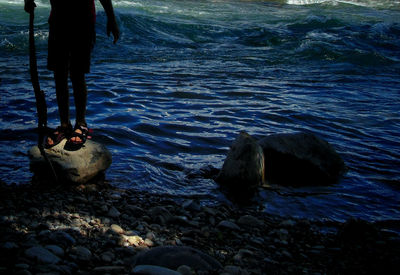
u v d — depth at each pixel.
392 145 6.48
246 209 4.39
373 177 5.34
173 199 4.43
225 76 10.55
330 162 5.36
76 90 4.35
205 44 15.05
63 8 4.11
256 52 14.13
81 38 4.19
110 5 4.25
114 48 13.18
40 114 4.09
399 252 3.61
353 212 4.48
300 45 14.93
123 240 3.36
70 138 4.36
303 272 3.23
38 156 4.50
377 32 17.94
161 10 20.20
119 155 5.35
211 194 4.64
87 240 3.29
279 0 28.41
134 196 4.38
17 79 8.84
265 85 9.88
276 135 5.46
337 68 12.47
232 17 20.31
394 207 4.63
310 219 4.27
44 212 3.70
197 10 21.52
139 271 2.75
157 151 5.61
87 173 4.48
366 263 3.42
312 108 8.12
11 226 3.34
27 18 16.36
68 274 2.73
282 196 4.74
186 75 10.35
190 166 5.26
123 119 6.63
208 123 6.83
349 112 8.07
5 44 12.36
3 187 4.18
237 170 4.85
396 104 8.88
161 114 7.09
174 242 3.47
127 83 9.10
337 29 18.20
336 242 3.81
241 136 5.07
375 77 11.66
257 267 3.23
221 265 3.14
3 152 5.13
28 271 2.60
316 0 28.61
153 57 12.45
